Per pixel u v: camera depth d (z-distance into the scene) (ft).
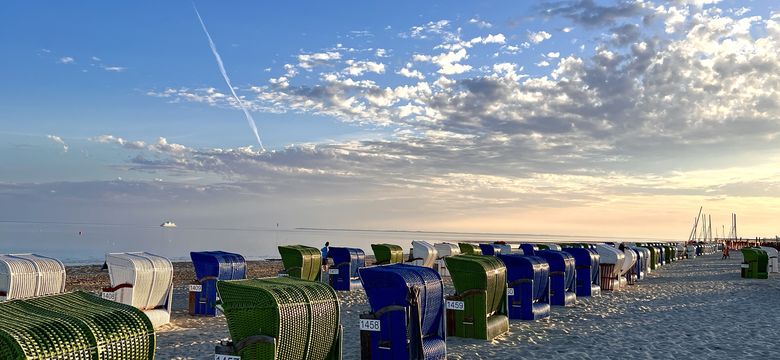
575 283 56.90
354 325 42.06
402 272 26.37
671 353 34.22
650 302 57.00
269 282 22.68
